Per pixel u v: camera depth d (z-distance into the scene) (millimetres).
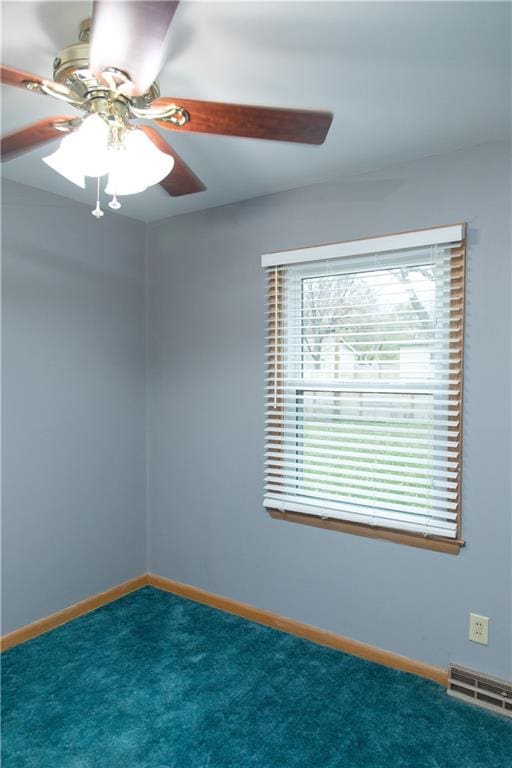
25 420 2605
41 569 2682
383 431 2395
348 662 2416
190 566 3096
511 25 1379
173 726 1978
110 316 3039
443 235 2154
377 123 1938
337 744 1889
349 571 2504
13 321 2553
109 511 3043
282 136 1479
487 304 2113
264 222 2734
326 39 1442
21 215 2580
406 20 1362
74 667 2361
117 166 1396
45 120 1431
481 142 2100
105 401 3014
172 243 3133
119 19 1027
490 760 1812
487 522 2135
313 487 2592
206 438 3002
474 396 2150
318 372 2568
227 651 2506
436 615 2264
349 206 2449
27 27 1391
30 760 1802
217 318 2938
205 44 1459
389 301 2359
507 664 2096
